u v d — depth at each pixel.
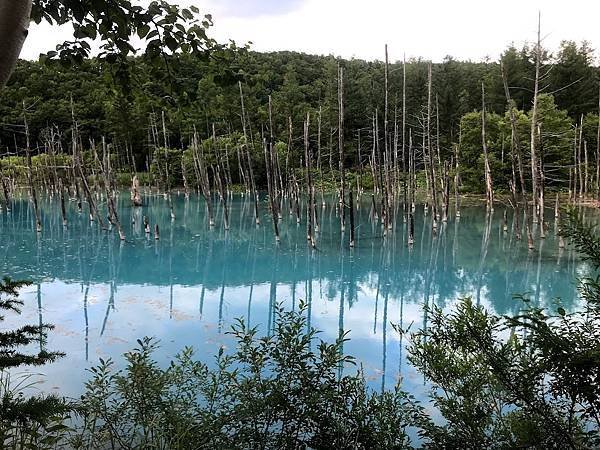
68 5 2.46
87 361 7.55
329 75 52.97
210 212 24.52
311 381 3.50
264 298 12.33
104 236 21.77
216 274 15.10
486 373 2.83
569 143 31.75
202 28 2.71
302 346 3.62
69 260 16.78
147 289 13.02
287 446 3.34
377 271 15.59
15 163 40.31
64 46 2.68
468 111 45.53
